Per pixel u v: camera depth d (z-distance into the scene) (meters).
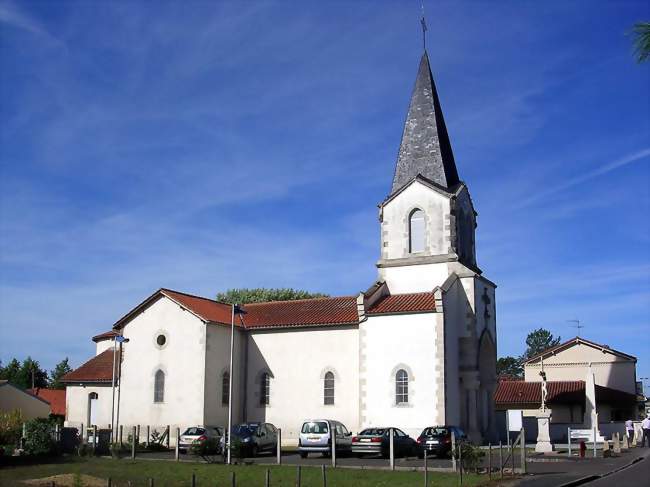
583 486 23.47
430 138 47.47
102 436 38.75
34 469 30.38
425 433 36.16
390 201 46.62
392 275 45.72
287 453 39.75
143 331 46.44
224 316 47.19
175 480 26.17
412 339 41.31
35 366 91.81
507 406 63.62
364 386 41.97
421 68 49.31
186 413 43.94
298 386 45.28
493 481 24.66
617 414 63.38
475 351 42.88
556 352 69.50
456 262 44.16
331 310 46.94
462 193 46.84
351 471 28.55
